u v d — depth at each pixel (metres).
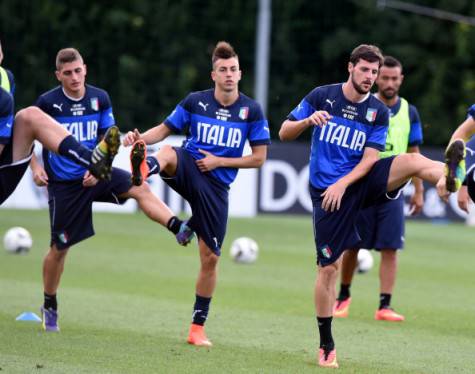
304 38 118.19
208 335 31.23
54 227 30.55
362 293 43.38
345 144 27.64
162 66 112.75
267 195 81.56
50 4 109.44
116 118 109.56
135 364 25.83
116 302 37.75
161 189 78.44
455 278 49.69
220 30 116.19
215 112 29.72
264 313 36.38
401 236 36.19
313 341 30.88
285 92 116.75
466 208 29.98
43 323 30.97
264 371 25.61
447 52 117.94
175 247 59.12
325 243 27.05
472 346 31.05
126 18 111.94
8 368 24.70
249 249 52.97
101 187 30.28
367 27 118.00
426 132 115.25
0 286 40.88
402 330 33.75
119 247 57.84
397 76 36.38
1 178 26.44
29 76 108.31
